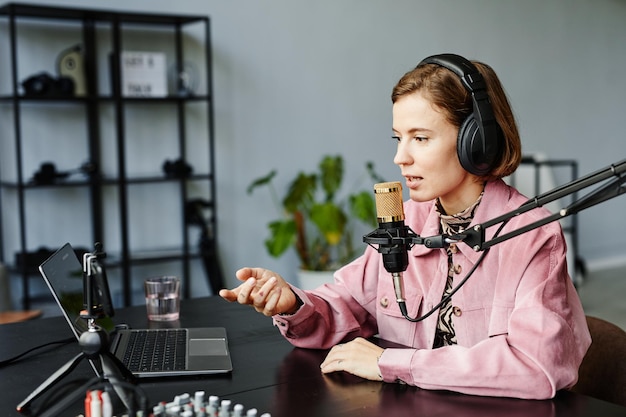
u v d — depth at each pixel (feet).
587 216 21.18
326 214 15.01
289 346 5.43
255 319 6.19
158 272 15.31
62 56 13.44
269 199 16.33
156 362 4.89
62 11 13.04
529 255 4.58
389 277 5.50
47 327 6.04
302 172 16.24
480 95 4.47
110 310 4.54
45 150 13.94
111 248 14.70
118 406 4.16
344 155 17.11
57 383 4.49
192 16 14.10
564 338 4.33
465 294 4.90
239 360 5.08
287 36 16.22
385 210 4.49
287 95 16.33
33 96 12.76
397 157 4.68
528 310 4.41
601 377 5.20
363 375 4.66
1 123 13.58
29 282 13.80
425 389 4.46
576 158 21.04
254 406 4.22
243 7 15.67
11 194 13.75
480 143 4.47
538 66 20.08
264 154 16.17
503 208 4.85
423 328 5.27
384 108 17.53
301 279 15.66
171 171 14.60
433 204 5.41
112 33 14.10
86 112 14.26
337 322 5.48
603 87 21.47
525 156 17.37
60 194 14.19
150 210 15.12
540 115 20.21
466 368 4.37
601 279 19.75
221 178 15.75
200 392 4.02
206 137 15.55
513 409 4.11
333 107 16.89
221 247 15.85
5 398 4.39
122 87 13.89
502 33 19.33
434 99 4.48
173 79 14.96
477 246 4.08
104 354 4.39
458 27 18.52
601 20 21.29
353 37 17.02
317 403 4.26
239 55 15.72
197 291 15.74
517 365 4.26
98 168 14.11
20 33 13.56
